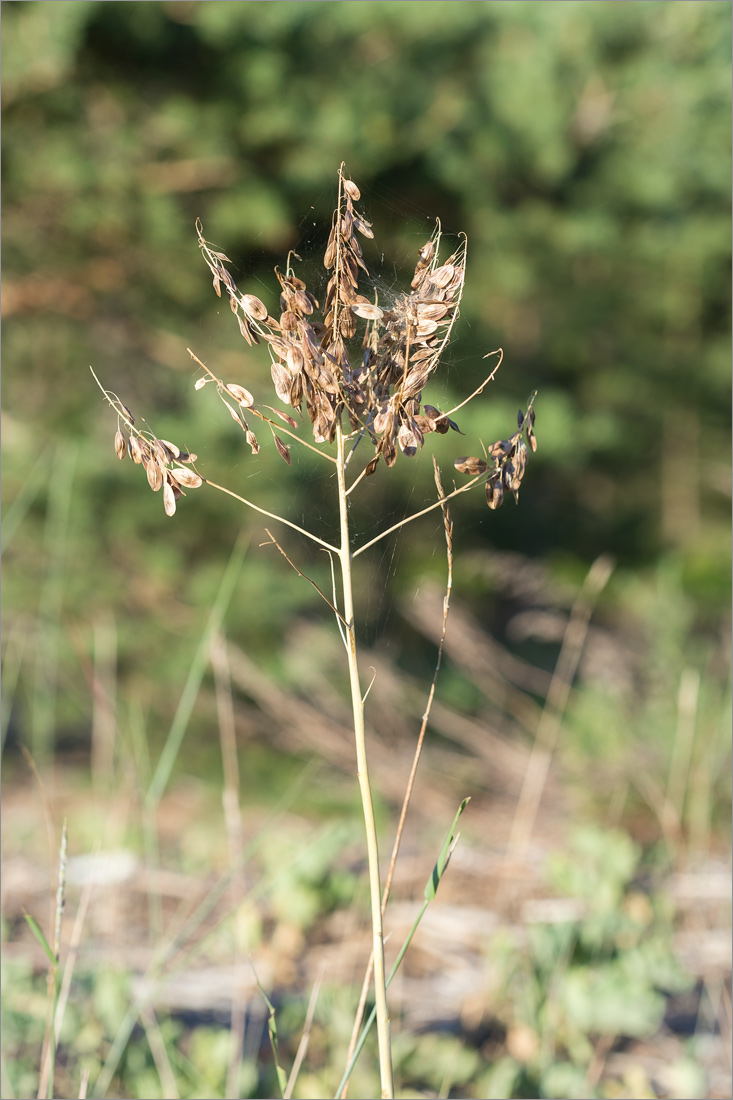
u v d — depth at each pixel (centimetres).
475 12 574
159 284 493
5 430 475
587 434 549
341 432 98
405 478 229
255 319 98
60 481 270
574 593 549
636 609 581
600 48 672
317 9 495
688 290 937
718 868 301
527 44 631
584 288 830
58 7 424
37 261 476
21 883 305
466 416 420
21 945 250
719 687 421
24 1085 188
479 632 502
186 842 368
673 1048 238
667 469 1062
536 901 273
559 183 680
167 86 494
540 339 849
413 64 570
